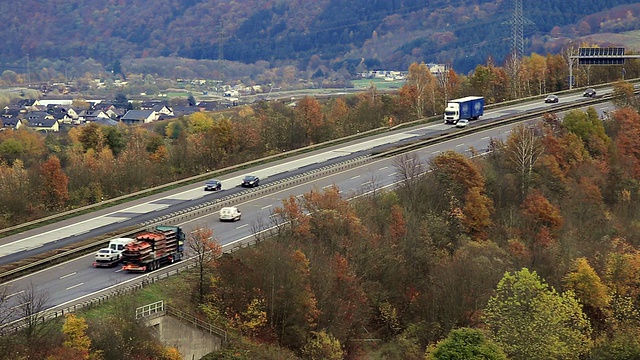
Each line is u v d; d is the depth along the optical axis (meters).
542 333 122.06
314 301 126.69
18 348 99.38
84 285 123.75
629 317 140.75
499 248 156.00
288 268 127.81
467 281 137.75
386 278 144.00
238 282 126.38
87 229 154.38
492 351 112.62
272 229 150.12
